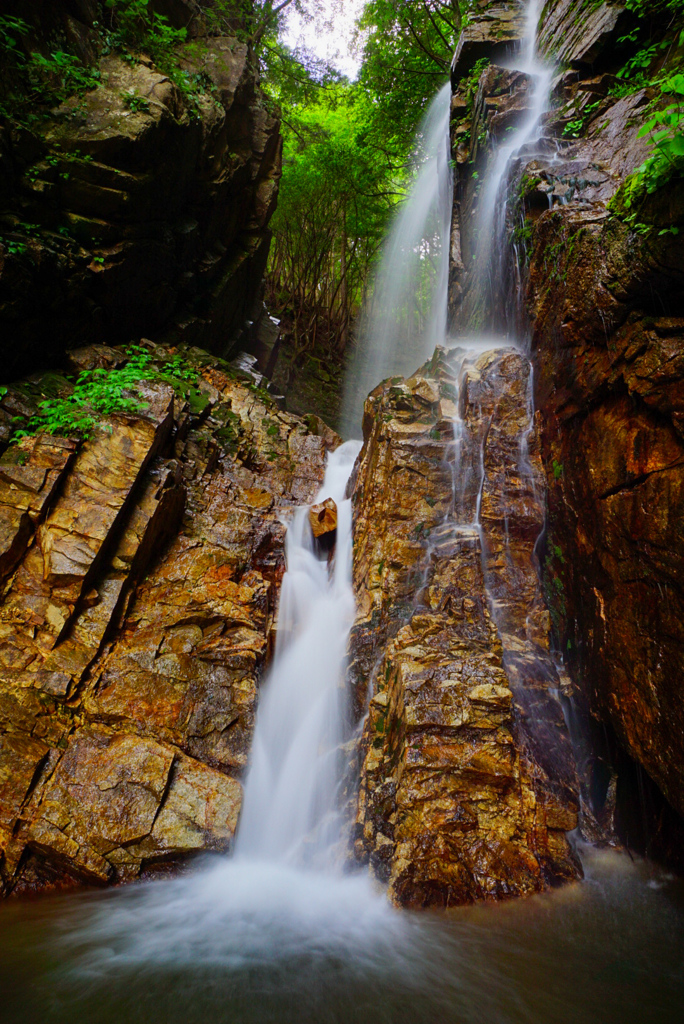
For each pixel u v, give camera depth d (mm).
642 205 3971
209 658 5594
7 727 4664
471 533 5742
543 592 5621
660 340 3918
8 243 6809
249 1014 3059
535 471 5898
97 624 5473
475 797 4086
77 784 4535
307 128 18781
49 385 7312
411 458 6316
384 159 19750
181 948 3635
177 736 5023
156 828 4438
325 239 20844
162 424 6969
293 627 6637
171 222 9836
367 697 5398
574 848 4168
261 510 7859
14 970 3387
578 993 3137
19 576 5500
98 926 3861
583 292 4938
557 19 9188
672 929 3584
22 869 4277
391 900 3805
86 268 8125
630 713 4219
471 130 9898
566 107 7562
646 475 4082
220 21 12656
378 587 5895
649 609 4016
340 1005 3123
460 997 3145
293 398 18062
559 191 6246
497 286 7945
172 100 9070
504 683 4473
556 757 4484
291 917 4023
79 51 8727
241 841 4836
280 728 5852
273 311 21172
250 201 12516
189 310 11219
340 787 5160
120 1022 2988
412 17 15578
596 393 4777
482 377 6430
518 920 3645
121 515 5996
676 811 3779
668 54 6484
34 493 5762
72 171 8023
